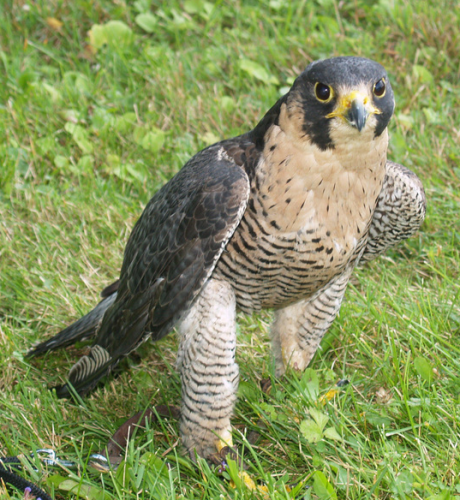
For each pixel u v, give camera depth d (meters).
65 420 4.48
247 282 4.10
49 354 5.08
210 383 4.01
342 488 3.78
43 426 4.40
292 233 3.88
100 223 5.99
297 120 3.75
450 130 6.80
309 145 3.74
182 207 4.03
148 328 4.20
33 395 4.60
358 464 3.94
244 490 3.75
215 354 3.99
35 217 6.05
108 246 5.82
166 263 4.06
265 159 3.88
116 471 3.85
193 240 3.94
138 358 5.11
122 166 6.45
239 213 3.84
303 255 3.95
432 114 6.91
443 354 4.73
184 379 4.07
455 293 5.30
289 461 4.14
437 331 4.84
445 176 6.37
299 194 3.81
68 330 4.85
